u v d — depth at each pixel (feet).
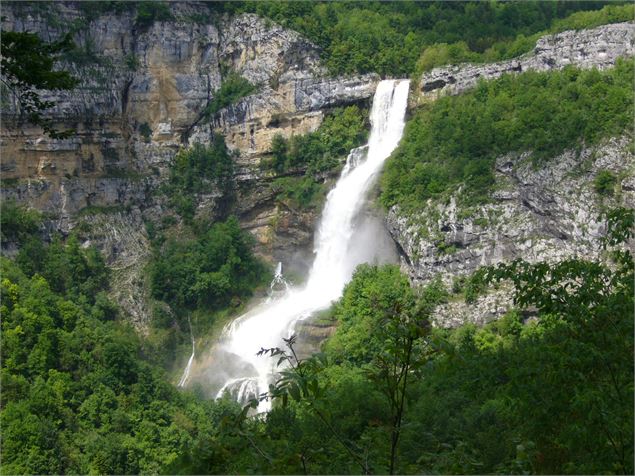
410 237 313.94
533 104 315.58
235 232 373.40
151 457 237.04
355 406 136.77
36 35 122.01
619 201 278.46
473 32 413.59
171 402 273.54
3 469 203.92
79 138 370.73
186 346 353.10
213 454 91.20
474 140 321.73
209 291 360.48
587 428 67.72
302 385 63.46
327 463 91.81
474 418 115.65
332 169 380.78
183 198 389.80
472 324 271.28
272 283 375.66
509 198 303.07
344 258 356.59
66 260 346.95
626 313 71.26
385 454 89.76
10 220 343.05
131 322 351.67
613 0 419.54
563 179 289.94
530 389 73.41
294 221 380.58
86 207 371.15
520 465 69.51
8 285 278.05
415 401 133.59
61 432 224.94
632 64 317.01
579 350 69.97
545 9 437.58
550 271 77.15
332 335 308.40
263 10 408.26
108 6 379.96
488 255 298.97
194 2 408.05
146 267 369.71
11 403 220.84
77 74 369.71
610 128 290.97
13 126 350.23
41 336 255.09
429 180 325.42
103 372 262.26
